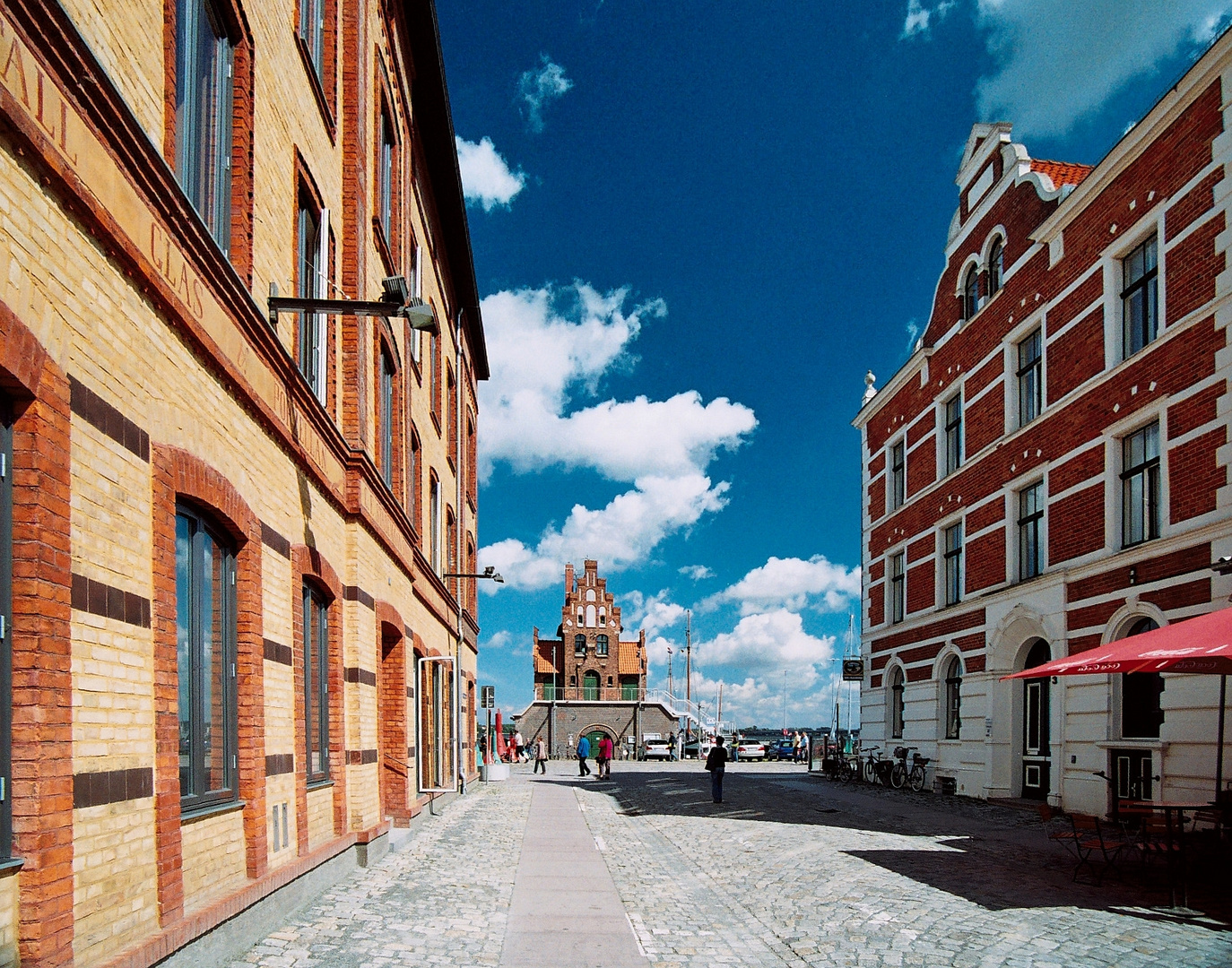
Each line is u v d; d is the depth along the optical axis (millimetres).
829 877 10547
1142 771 14156
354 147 11852
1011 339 19484
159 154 5340
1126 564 14922
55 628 4215
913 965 6871
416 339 18172
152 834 5234
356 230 11703
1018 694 19000
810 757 36406
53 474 4254
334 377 11055
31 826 4012
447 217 22625
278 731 7988
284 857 8047
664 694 65188
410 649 15359
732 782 28734
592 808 19688
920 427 24672
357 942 7102
